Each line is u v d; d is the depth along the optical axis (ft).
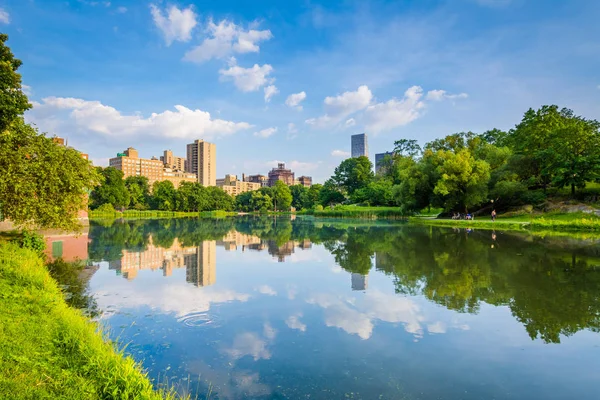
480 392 22.07
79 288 47.32
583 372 24.61
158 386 22.35
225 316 36.19
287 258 74.13
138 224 192.75
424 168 186.09
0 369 18.03
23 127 59.57
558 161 148.97
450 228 137.80
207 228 163.94
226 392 21.80
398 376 23.98
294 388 22.36
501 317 35.70
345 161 370.73
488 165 164.14
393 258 71.20
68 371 19.15
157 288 47.80
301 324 34.04
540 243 87.56
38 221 61.26
